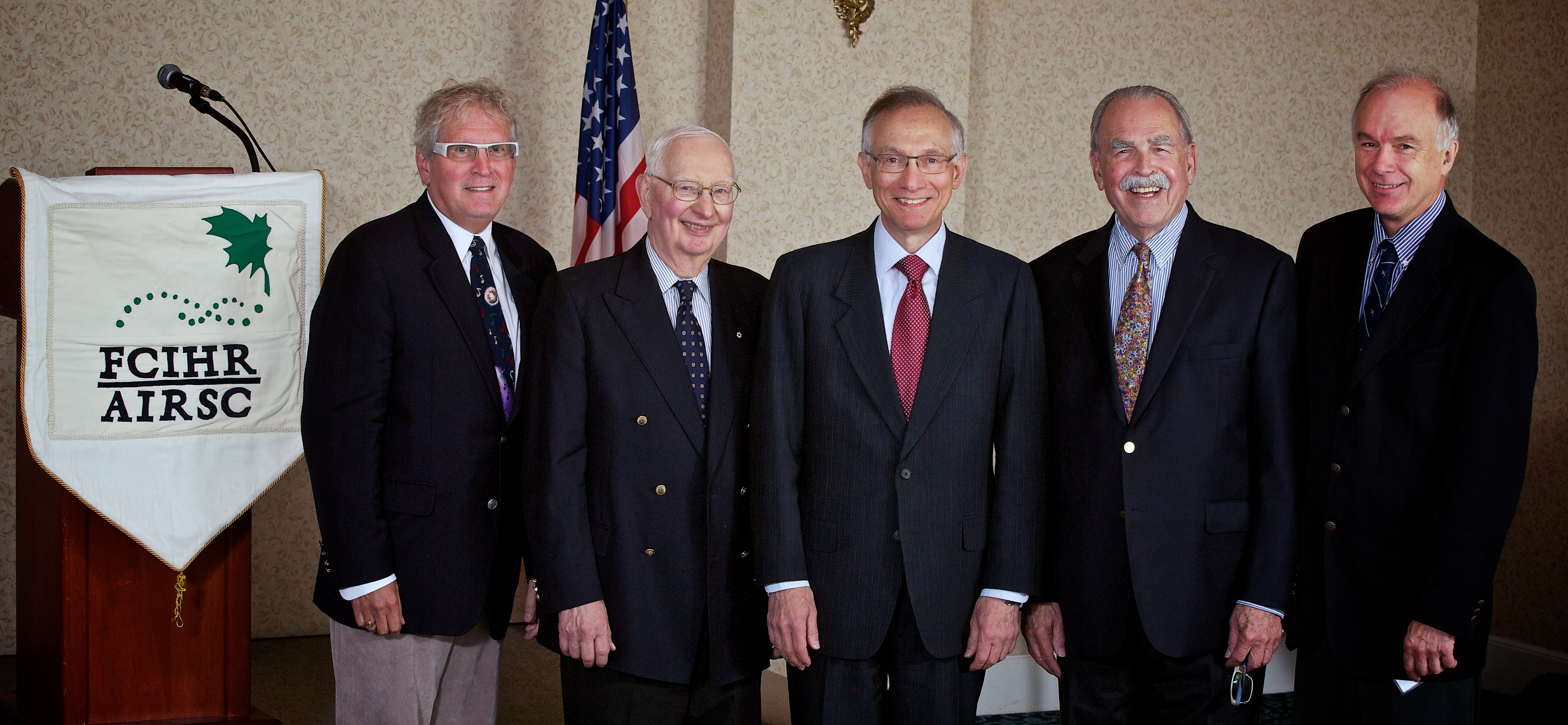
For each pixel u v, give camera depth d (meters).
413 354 2.02
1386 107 1.97
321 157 3.78
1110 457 1.95
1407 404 1.93
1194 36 4.46
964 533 1.89
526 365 2.04
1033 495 1.93
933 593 1.86
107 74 3.55
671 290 2.02
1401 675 1.92
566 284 2.00
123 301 2.29
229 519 2.38
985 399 1.92
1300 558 2.06
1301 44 4.57
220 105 3.66
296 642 3.75
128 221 2.30
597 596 1.89
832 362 1.91
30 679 2.59
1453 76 4.45
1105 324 2.00
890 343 1.93
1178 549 1.92
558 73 4.02
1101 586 1.95
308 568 3.84
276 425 2.42
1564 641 3.82
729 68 3.66
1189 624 1.92
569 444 1.92
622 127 3.54
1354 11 4.61
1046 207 4.35
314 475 2.02
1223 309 1.96
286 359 2.43
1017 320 1.96
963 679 1.93
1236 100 4.51
